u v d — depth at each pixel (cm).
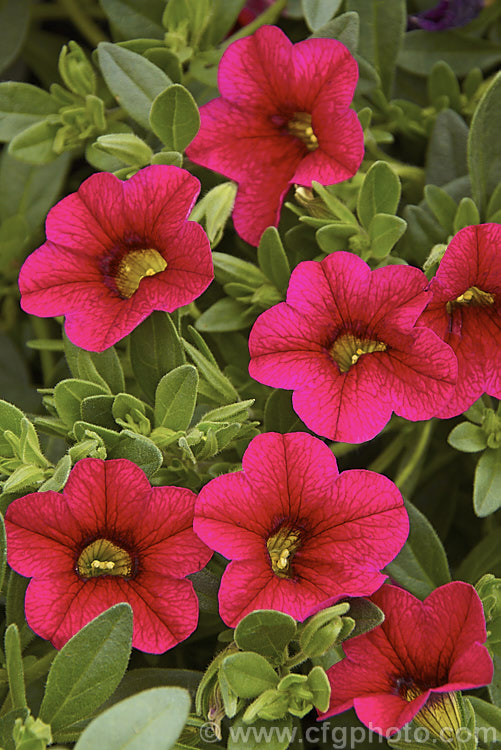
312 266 32
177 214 32
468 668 30
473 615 31
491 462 34
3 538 31
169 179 32
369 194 34
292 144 34
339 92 33
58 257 33
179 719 30
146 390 33
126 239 33
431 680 31
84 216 33
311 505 31
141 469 31
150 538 31
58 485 31
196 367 33
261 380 32
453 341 33
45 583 31
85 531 31
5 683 33
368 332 32
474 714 31
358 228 34
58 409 32
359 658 31
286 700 31
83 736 29
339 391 32
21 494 32
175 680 33
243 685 31
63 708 31
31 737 31
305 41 33
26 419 32
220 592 31
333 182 33
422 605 31
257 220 34
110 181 33
